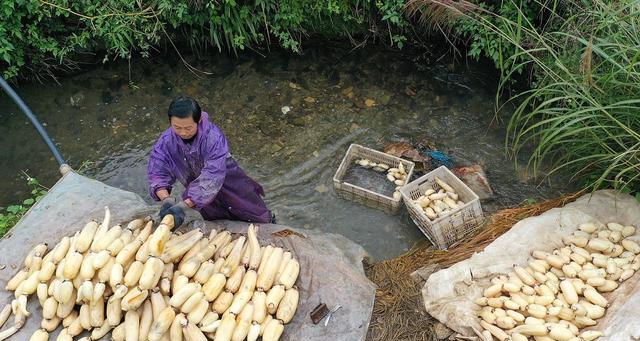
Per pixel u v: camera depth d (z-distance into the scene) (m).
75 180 4.16
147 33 6.17
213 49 6.68
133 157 5.73
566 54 4.62
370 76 6.32
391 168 5.28
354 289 3.58
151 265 3.18
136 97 6.30
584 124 4.18
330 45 6.66
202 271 3.36
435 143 5.61
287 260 3.64
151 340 3.07
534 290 3.74
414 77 6.26
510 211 4.57
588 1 4.70
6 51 5.85
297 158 5.57
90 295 3.13
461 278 3.80
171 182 3.78
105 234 3.40
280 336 3.33
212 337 3.23
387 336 3.67
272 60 6.58
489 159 5.41
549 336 3.44
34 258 3.46
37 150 5.82
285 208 5.16
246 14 6.12
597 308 3.53
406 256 4.50
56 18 6.07
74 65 6.55
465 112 5.87
